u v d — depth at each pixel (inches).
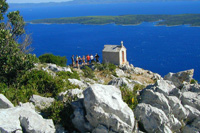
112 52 2454.5
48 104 763.4
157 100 688.4
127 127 546.9
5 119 525.3
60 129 609.9
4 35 1213.1
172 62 6589.6
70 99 701.3
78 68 2201.0
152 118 625.3
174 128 662.5
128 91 796.0
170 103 694.5
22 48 1663.4
